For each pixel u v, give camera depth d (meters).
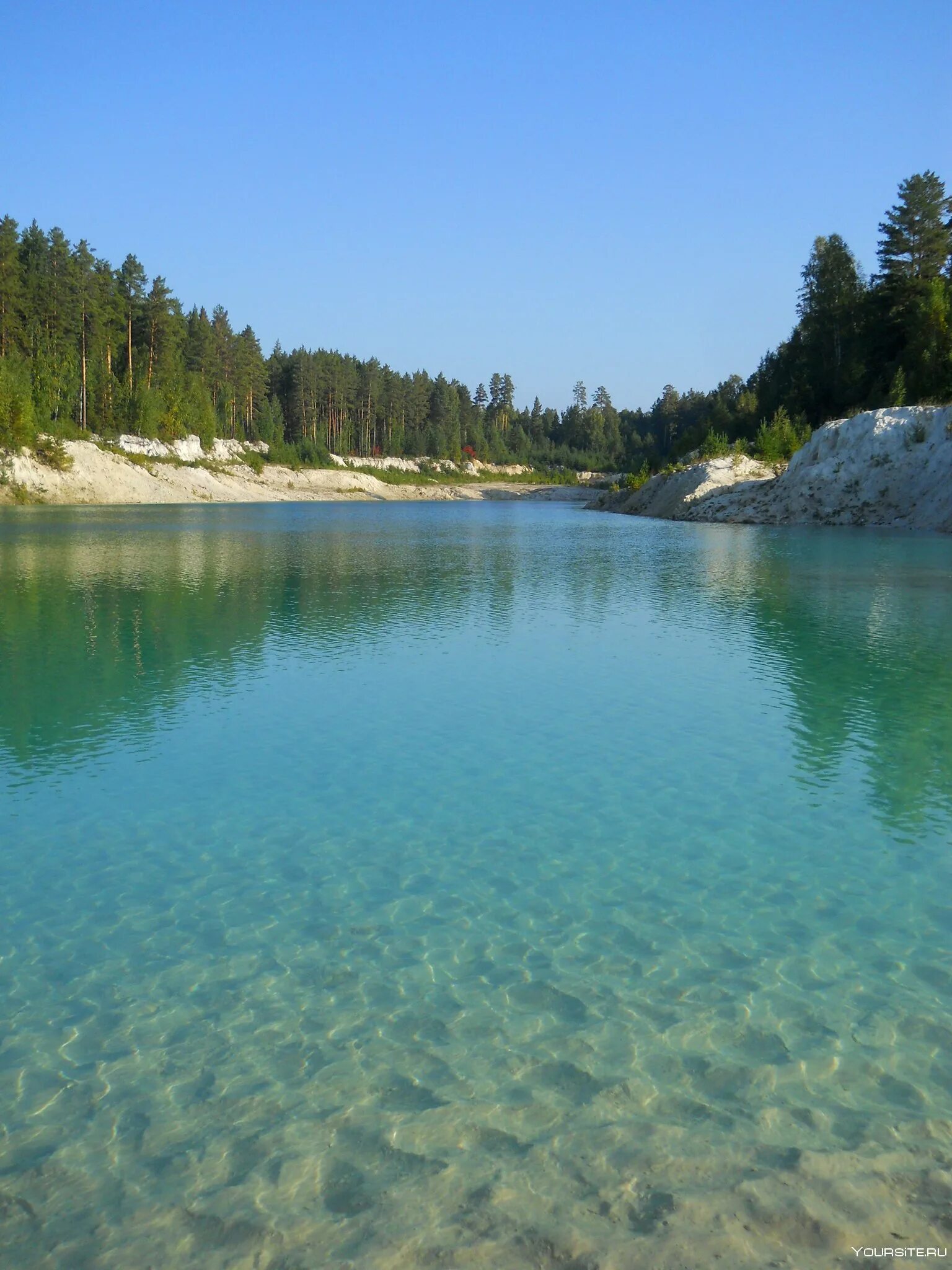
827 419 91.38
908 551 44.53
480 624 24.94
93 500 98.94
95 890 9.24
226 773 12.79
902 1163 5.38
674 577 35.84
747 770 12.84
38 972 7.68
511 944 8.07
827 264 96.38
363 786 12.23
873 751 13.67
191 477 119.19
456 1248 4.77
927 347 76.56
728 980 7.45
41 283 112.69
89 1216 5.03
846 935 8.23
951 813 11.25
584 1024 6.84
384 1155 5.47
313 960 7.83
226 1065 6.38
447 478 185.38
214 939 8.23
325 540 56.47
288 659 20.30
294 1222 4.96
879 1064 6.32
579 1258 4.69
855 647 21.41
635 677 18.50
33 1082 6.20
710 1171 5.32
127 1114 5.88
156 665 19.66
